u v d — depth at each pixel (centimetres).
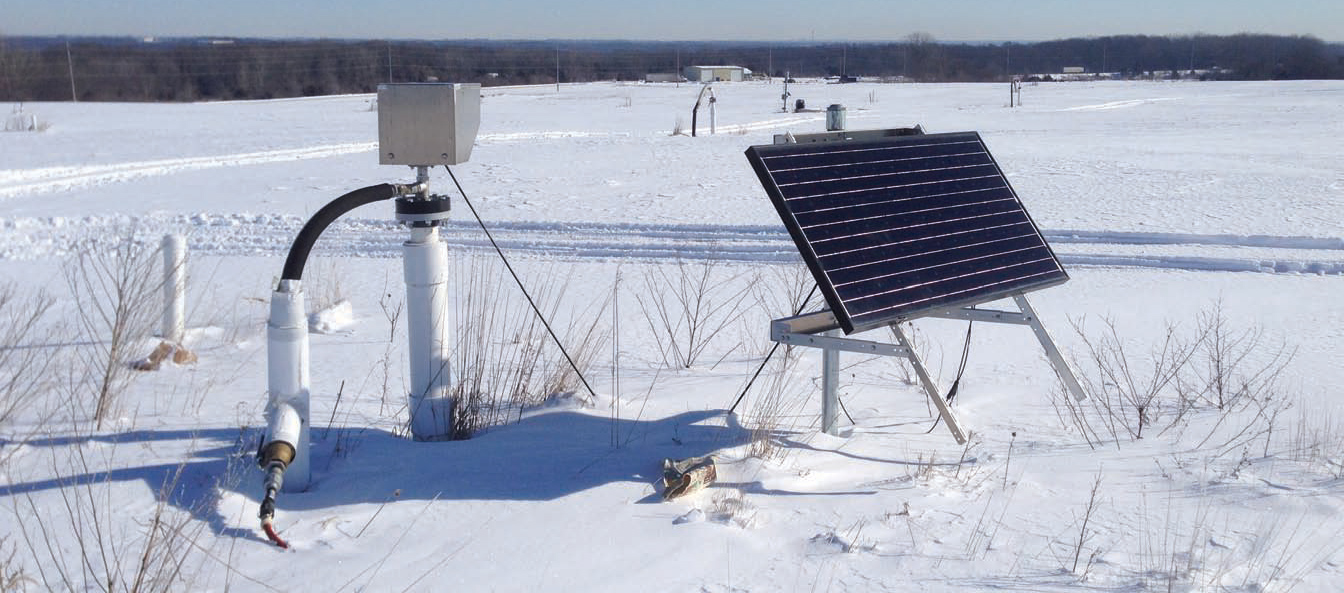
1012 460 508
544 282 1055
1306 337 784
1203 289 992
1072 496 459
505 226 1406
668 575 377
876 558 393
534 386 637
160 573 350
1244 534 415
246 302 952
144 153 2366
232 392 619
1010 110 4494
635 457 496
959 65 11825
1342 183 1711
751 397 623
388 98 479
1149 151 2323
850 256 477
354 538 399
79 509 397
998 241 559
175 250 738
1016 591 368
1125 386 646
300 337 429
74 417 525
